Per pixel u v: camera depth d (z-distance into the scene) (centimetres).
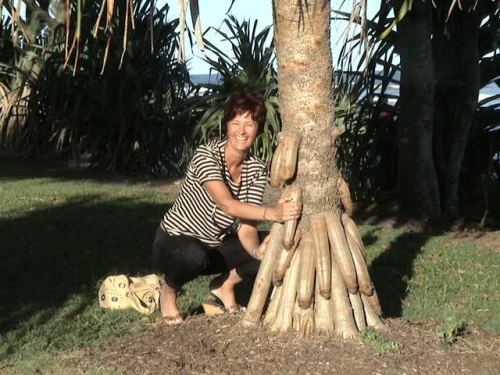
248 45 989
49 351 389
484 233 750
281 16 371
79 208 820
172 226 402
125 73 1089
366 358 358
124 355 373
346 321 372
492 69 857
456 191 816
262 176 396
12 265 571
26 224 724
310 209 374
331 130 375
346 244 375
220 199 379
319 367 353
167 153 1096
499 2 747
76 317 449
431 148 779
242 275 425
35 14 1200
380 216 801
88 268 565
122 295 461
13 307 471
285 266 377
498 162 849
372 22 740
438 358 367
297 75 371
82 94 1125
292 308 375
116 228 713
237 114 379
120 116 1091
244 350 369
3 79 1332
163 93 1109
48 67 1170
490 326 430
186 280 407
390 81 814
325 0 367
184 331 396
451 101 812
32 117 1205
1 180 1025
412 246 666
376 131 824
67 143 1195
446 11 788
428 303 482
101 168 1137
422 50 760
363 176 830
